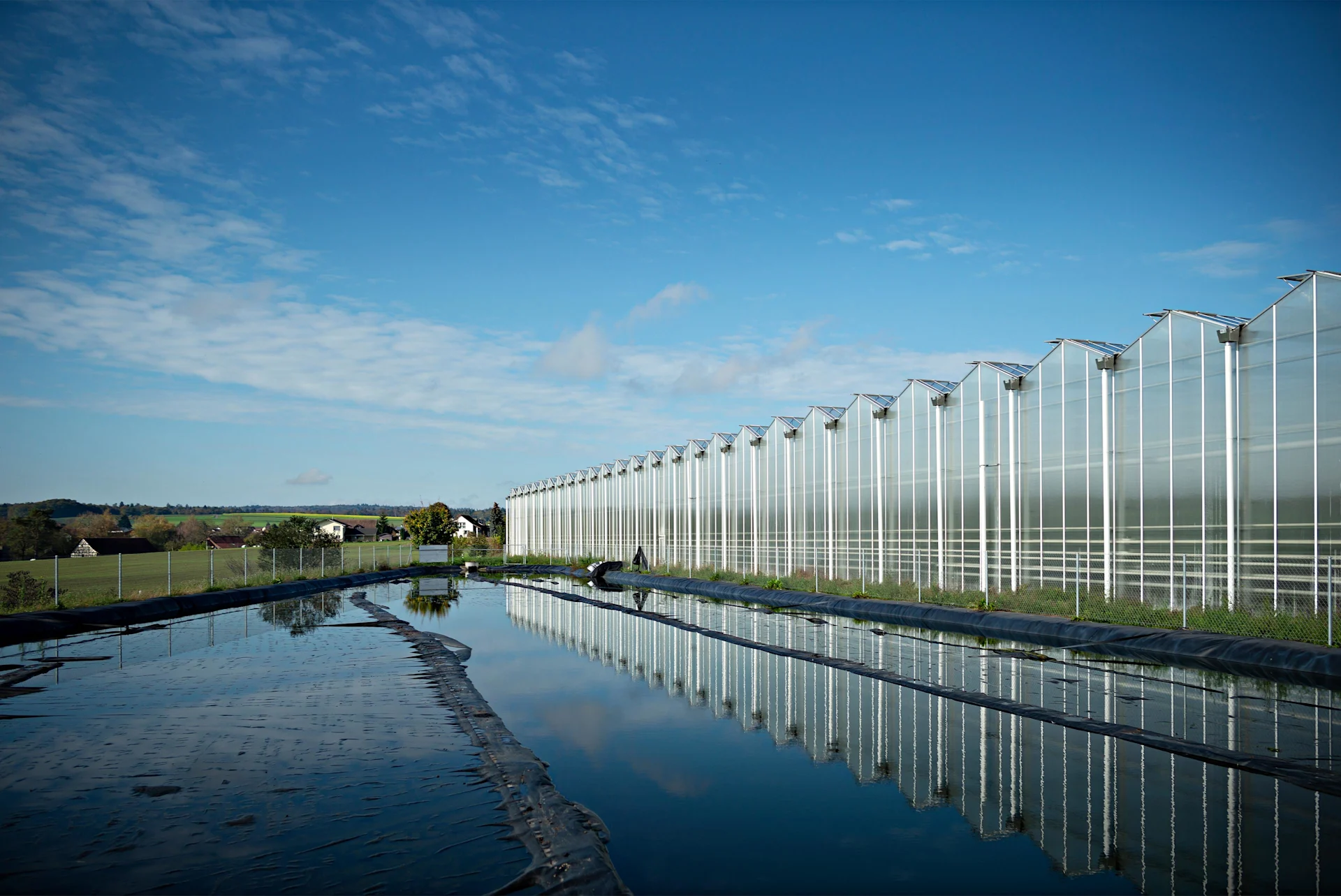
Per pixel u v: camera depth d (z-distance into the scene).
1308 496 17.08
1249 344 18.33
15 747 10.59
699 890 6.69
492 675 16.08
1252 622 16.73
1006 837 7.66
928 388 28.08
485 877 6.70
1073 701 12.42
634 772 9.83
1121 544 21.19
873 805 8.62
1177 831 7.61
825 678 15.02
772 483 37.53
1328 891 6.39
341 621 25.48
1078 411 22.56
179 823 7.91
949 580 26.91
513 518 83.12
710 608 28.30
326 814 8.17
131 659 17.83
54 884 6.57
